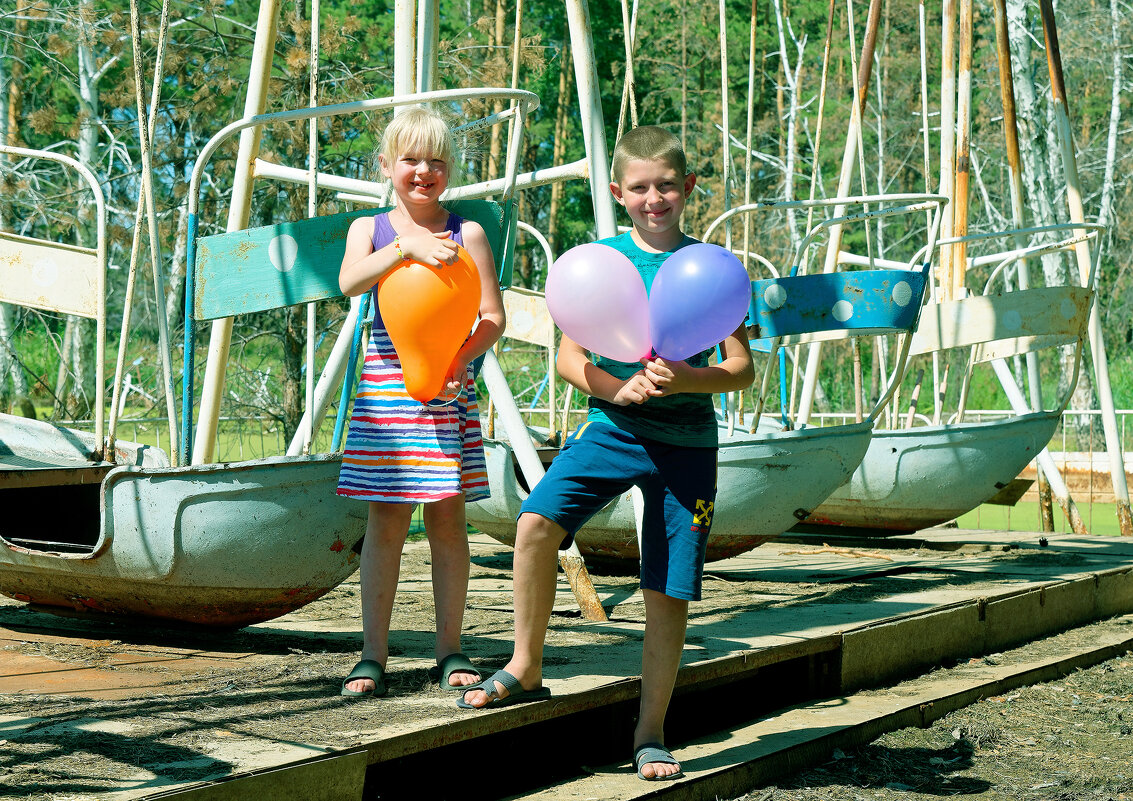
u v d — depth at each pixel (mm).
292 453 4020
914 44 27594
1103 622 5160
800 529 6949
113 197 16797
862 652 3678
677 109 26922
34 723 2293
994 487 6137
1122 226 27000
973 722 3518
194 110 13352
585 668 2959
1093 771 3090
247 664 2996
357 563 3258
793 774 2938
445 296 2613
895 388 4902
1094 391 24500
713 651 3225
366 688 2621
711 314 2373
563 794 2512
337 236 3168
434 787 2668
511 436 4156
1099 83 29391
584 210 26578
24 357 19781
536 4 25453
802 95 29062
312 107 3305
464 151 3707
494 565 5562
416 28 4418
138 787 1900
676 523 2516
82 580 3277
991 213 27609
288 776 2049
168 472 3053
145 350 17078
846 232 26891
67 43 14945
